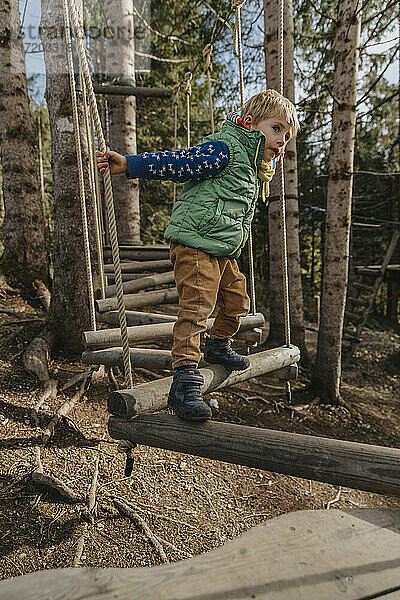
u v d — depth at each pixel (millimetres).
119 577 1262
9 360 5016
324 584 1241
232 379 2410
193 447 1857
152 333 3195
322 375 6395
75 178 5301
